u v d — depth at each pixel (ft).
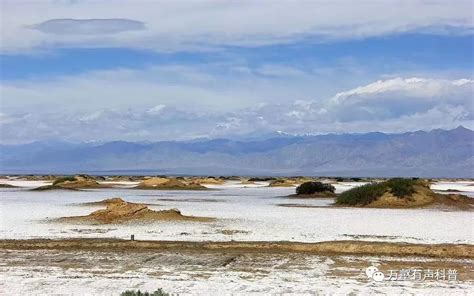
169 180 277.85
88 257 70.44
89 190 249.55
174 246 77.92
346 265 65.92
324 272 61.87
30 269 63.16
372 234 91.56
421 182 165.07
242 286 54.95
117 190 250.16
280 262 67.56
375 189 155.84
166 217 110.32
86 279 57.98
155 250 75.46
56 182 274.57
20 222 106.93
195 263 66.74
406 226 103.50
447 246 77.15
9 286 54.85
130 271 62.13
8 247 77.66
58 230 95.20
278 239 85.05
